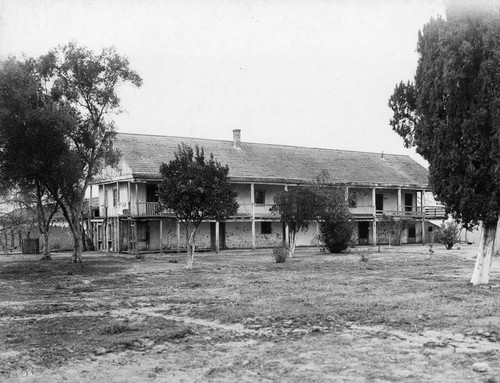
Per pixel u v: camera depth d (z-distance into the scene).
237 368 8.05
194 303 14.67
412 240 55.53
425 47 18.17
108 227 45.06
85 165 33.41
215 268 26.30
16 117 27.69
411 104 19.72
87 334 10.61
